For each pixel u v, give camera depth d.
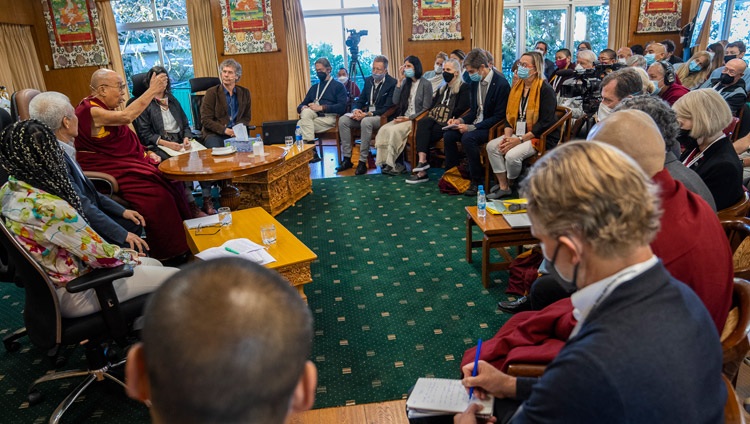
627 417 0.71
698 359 0.75
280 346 0.47
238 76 5.05
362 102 6.01
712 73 5.37
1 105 5.61
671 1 7.76
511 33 8.45
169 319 0.46
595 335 0.76
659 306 0.76
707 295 1.14
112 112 3.07
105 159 3.13
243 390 0.45
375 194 4.62
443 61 5.91
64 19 7.37
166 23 7.91
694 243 1.15
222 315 0.46
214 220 2.93
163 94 4.38
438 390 1.31
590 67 5.33
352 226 3.82
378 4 7.43
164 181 3.27
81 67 7.56
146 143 4.35
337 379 2.04
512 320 1.56
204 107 4.95
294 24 7.39
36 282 1.68
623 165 0.78
